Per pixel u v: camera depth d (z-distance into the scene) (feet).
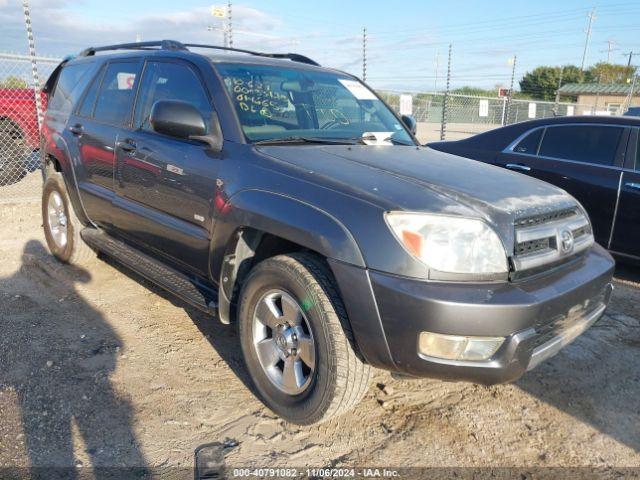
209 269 10.76
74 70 17.03
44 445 8.66
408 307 7.66
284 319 9.24
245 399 10.25
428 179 9.27
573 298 8.68
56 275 16.26
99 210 14.60
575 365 12.03
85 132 14.78
